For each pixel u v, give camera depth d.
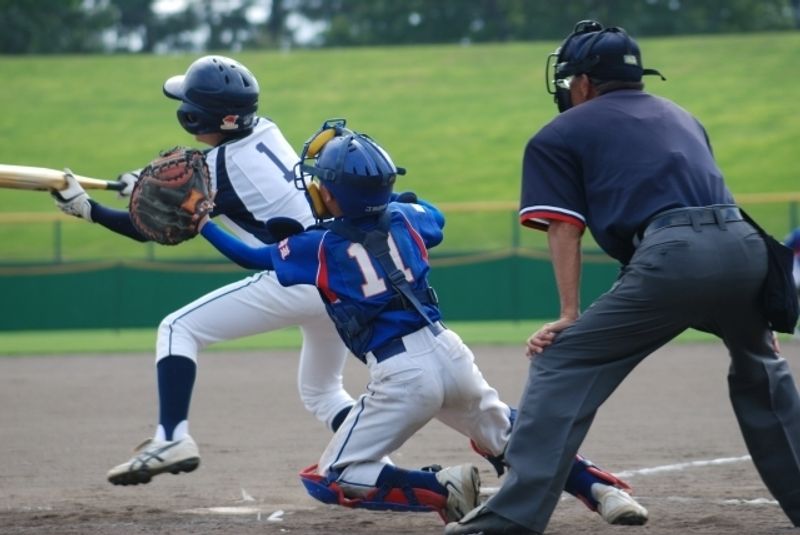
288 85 134.25
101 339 62.69
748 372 16.97
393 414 16.62
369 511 20.08
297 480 23.64
